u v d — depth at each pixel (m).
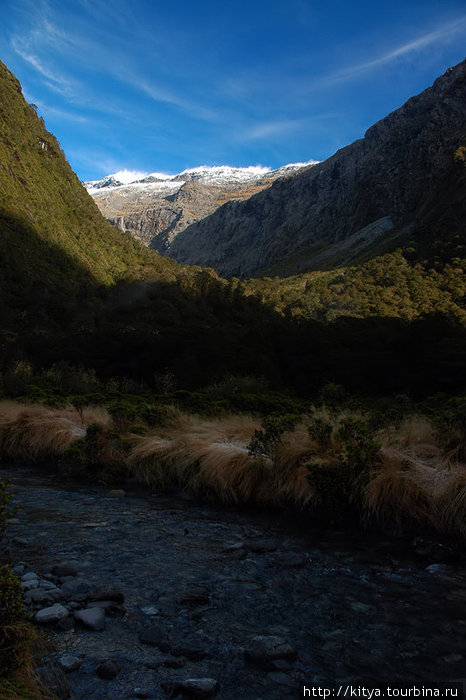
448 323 32.44
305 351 33.81
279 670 2.12
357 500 5.05
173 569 3.45
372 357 28.53
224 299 90.31
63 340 40.81
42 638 2.31
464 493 4.44
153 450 7.22
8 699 1.72
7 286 79.19
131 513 5.18
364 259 171.62
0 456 9.20
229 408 11.95
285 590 3.08
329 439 5.86
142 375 34.41
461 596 3.01
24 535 4.20
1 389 16.86
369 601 2.92
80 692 1.92
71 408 12.10
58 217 131.12
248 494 5.77
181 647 2.28
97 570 3.38
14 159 131.50
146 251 162.38
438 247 133.88
